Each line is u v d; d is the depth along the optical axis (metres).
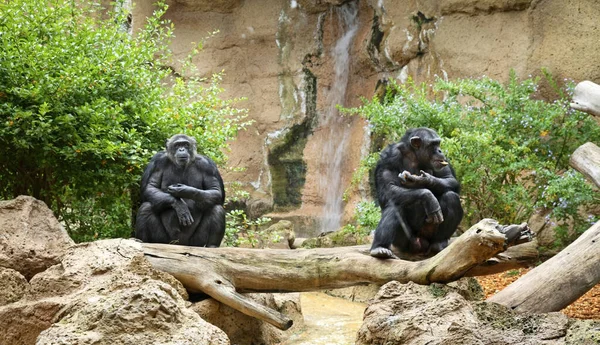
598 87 12.13
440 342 8.31
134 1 23.38
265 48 23.48
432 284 9.83
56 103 12.18
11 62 12.08
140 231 11.63
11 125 11.78
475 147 15.47
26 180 13.21
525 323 8.59
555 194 15.29
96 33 13.91
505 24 19.16
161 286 8.14
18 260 10.27
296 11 23.22
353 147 22.05
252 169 23.11
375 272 10.51
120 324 7.37
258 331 11.07
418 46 21.12
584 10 17.83
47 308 8.91
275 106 23.11
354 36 23.03
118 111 12.27
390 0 21.97
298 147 22.98
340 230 17.59
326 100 23.02
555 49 18.16
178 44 23.59
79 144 11.93
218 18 23.75
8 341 9.02
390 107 16.97
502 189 16.11
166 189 11.84
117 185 12.97
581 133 16.14
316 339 11.23
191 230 11.73
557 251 15.68
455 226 11.15
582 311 11.80
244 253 11.08
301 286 10.94
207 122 14.49
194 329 7.65
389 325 8.84
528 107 16.41
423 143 11.05
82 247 10.48
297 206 22.62
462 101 19.34
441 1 20.34
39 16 13.37
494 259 10.54
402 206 10.95
